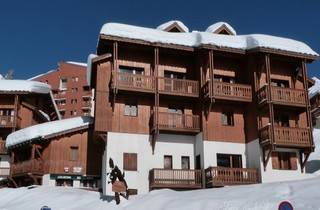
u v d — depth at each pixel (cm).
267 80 2953
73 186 3164
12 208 2162
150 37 2981
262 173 2845
